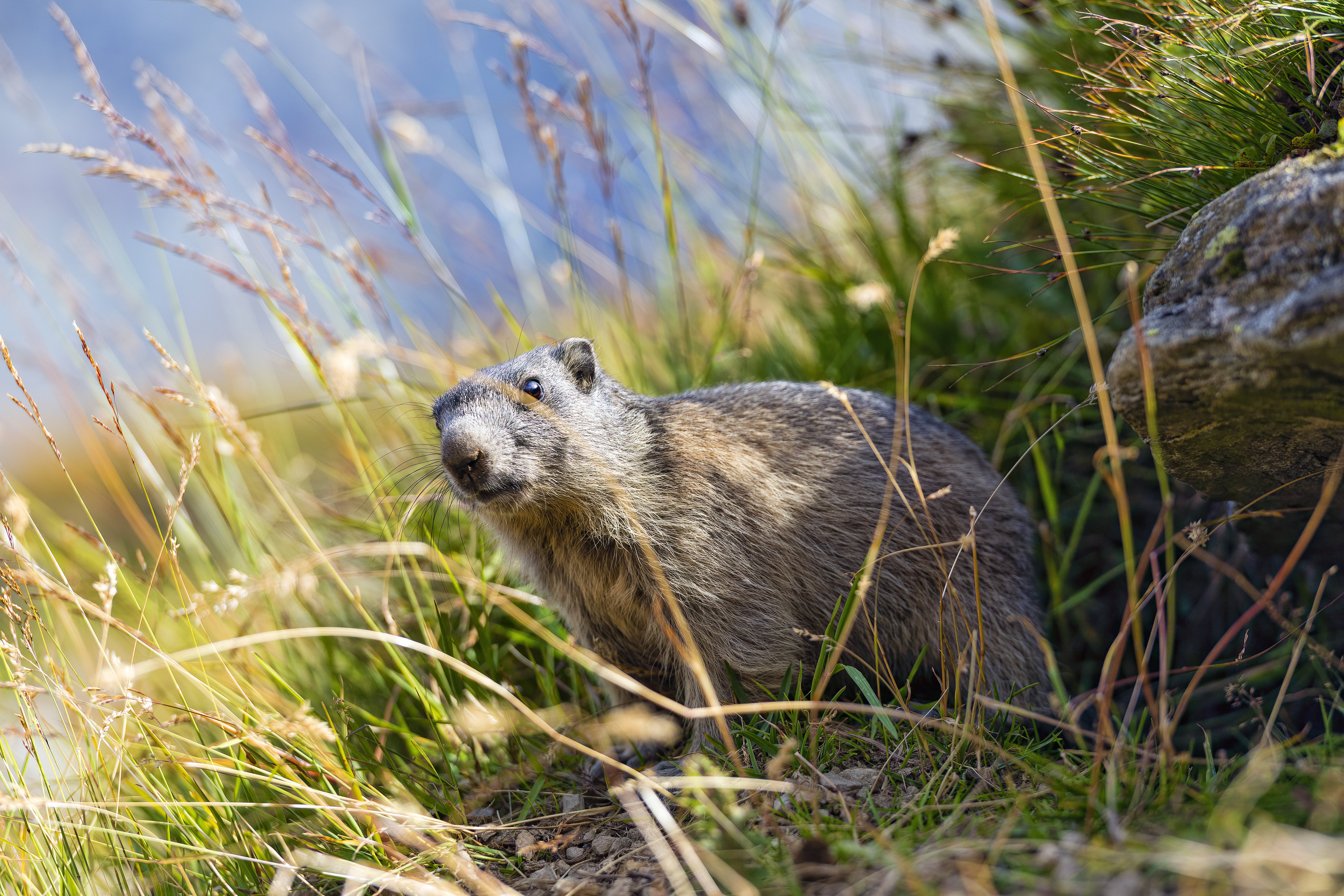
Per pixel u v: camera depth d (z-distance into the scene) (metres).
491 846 3.30
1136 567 4.57
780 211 7.16
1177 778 2.56
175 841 3.56
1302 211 2.47
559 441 3.73
